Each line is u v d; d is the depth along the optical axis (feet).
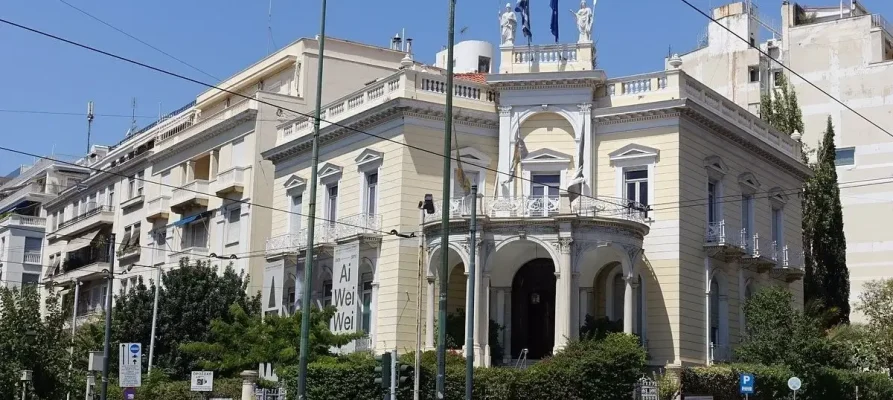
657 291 130.21
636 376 113.50
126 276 203.72
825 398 134.92
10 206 283.38
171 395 127.13
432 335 127.13
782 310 133.39
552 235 122.21
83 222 226.79
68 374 120.57
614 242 123.44
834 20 223.71
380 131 139.54
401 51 185.16
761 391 124.57
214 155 181.06
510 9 140.15
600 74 133.90
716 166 139.03
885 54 224.94
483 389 110.11
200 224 182.39
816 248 179.11
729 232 140.15
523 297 134.51
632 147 133.18
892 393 150.71
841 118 220.02
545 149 135.03
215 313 151.84
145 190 205.46
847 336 156.35
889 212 213.25
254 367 131.54
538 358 132.36
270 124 169.17
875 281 186.19
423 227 128.06
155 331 149.28
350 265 137.18
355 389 110.93
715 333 138.62
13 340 114.52
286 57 180.04
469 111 136.26
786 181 161.07
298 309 142.82
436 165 136.15
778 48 227.61
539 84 135.13
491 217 124.06
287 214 157.38
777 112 194.49
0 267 258.78
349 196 144.56
